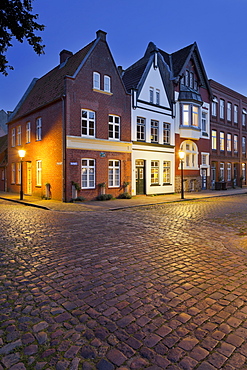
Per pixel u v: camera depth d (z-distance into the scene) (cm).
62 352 266
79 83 1642
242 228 848
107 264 510
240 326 307
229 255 570
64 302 366
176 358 256
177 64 2447
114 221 973
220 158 2969
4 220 984
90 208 1333
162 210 1294
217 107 2923
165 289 403
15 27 773
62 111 1606
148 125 2091
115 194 1856
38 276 457
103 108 1772
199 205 1507
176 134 2339
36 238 710
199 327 305
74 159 1622
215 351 265
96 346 274
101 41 1762
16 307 354
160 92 2202
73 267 496
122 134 1895
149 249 609
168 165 2284
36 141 1941
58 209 1295
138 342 280
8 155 2522
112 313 337
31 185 2047
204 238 717
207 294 386
